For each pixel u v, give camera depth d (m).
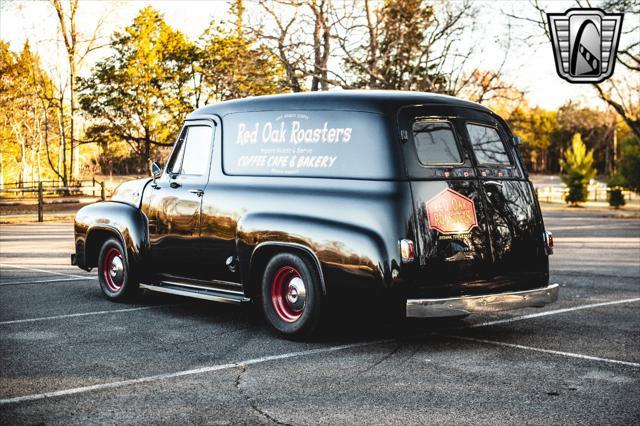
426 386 4.98
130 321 7.36
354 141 6.22
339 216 6.07
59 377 5.20
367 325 7.20
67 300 8.66
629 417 4.31
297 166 6.55
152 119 39.94
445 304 5.84
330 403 4.58
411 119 6.14
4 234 19.34
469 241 6.13
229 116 7.34
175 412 4.39
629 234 19.25
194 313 7.86
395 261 5.79
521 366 5.55
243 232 6.70
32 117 56.38
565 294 9.23
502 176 6.57
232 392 4.82
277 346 6.23
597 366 5.57
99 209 8.57
